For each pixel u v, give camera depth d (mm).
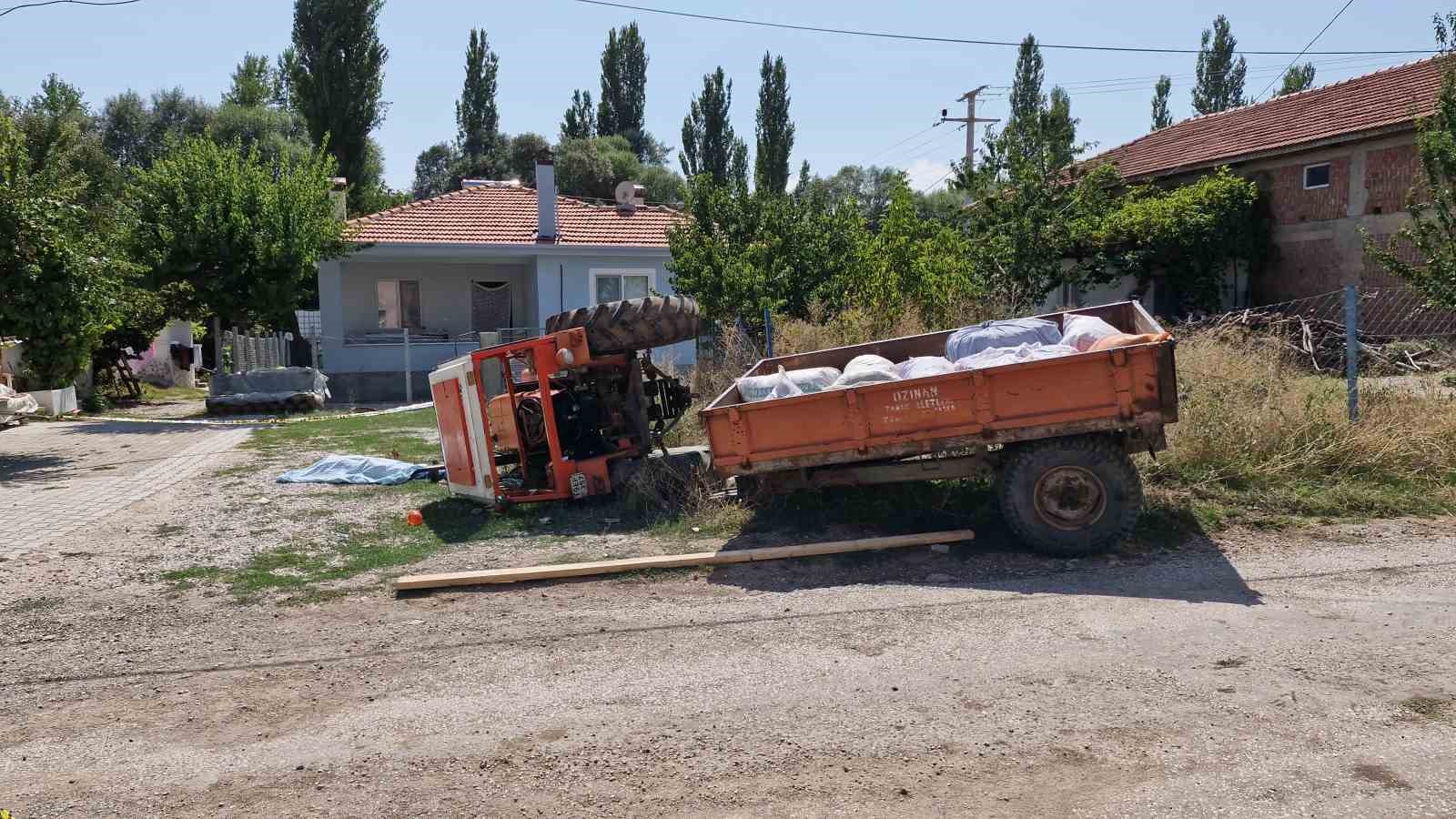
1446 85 11672
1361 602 5539
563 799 3699
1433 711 4090
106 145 46062
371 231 23344
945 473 7191
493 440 9203
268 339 23969
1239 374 9531
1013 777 3707
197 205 20781
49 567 7359
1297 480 8086
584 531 8148
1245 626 5211
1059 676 4645
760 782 3764
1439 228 11742
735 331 13750
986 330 8148
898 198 14930
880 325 13531
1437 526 7141
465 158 57094
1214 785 3570
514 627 5812
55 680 5148
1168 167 24922
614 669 5035
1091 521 6672
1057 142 20562
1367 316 20297
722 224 16938
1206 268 22078
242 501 9719
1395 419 8625
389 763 4051
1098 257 22141
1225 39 51500
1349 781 3562
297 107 39688
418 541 7980
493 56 57219
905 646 5164
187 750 4238
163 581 6984
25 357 17188
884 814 3480
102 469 11938
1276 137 22750
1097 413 6559
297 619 6113
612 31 62031
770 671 4910
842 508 8070
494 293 25438
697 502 8414
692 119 53188
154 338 23484
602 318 8859
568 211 25578
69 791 3891
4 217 12180
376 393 23609
